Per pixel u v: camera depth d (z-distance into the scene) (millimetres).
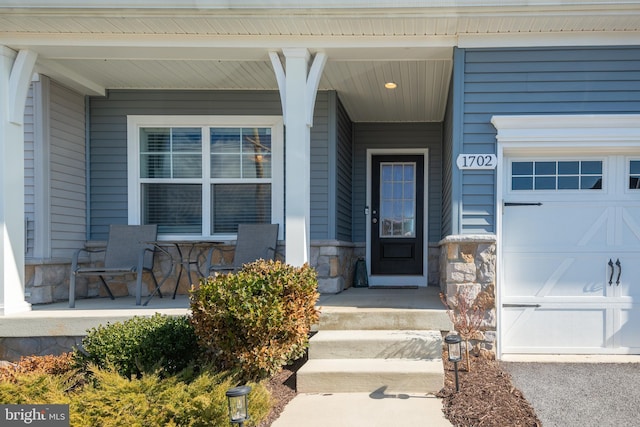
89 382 3121
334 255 5445
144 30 4082
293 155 4184
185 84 5504
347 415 2975
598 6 3697
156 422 2590
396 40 4160
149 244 5277
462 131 4215
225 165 5703
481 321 4074
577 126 4090
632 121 4023
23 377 2900
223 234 5684
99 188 5707
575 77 4137
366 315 4078
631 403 3156
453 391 3316
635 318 4211
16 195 4273
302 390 3412
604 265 4242
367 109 6219
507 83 4176
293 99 4188
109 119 5688
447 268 4227
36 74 4938
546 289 4270
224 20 3887
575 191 4273
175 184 5727
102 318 4066
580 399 3221
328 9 3795
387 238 6848
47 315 4113
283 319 3283
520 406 3053
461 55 4176
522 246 4293
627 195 4242
